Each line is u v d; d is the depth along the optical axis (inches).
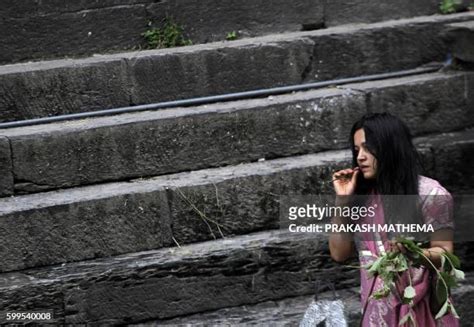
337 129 323.9
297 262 288.4
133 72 325.4
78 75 320.2
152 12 352.5
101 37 348.2
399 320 234.2
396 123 234.2
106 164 299.4
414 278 232.8
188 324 275.3
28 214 275.0
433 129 339.6
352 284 293.9
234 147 312.8
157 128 304.2
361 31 353.1
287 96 331.9
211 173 302.8
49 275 270.7
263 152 316.2
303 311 281.3
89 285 270.2
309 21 368.2
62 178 295.4
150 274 275.1
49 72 317.4
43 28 342.6
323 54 348.2
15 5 339.3
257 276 285.1
